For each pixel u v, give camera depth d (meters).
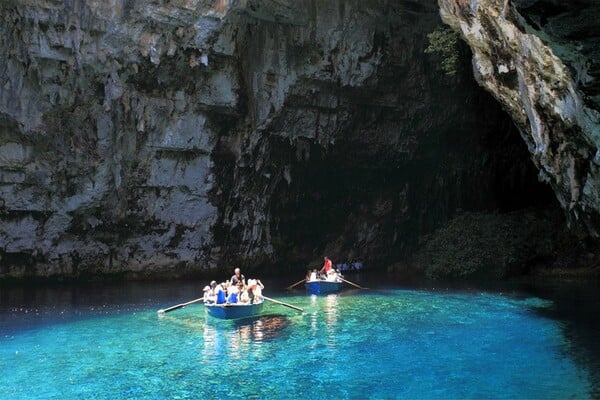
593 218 15.52
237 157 26.05
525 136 17.38
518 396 9.23
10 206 22.08
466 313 16.61
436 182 31.61
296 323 15.30
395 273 28.62
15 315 16.61
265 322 15.51
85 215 23.58
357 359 11.61
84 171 22.86
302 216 29.14
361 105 27.56
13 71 20.47
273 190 27.73
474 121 30.34
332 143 27.64
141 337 13.75
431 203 31.73
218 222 26.53
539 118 14.90
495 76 16.22
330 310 17.36
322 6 24.66
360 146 28.67
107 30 21.05
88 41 21.05
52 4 20.17
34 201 22.44
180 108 24.03
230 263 27.23
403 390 9.65
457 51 23.70
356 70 25.73
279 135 26.42
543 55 12.82
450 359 11.51
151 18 21.20
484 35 15.25
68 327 14.95
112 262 24.81
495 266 25.53
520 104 16.36
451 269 25.97
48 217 22.95
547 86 13.63
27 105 20.94
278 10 23.44
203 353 12.20
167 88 23.56
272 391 9.70
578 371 10.53
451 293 20.97
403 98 27.95
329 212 29.89
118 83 22.20
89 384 10.22
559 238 27.11
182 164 25.05
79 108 21.98
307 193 28.84
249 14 23.38
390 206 30.97
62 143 22.19
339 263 30.25
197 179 25.41
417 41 26.94
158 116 23.73
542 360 11.33
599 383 9.78
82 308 17.77
